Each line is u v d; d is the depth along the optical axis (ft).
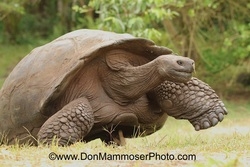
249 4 59.98
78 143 26.04
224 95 67.00
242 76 71.00
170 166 22.25
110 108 28.22
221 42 63.26
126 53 28.71
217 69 64.44
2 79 77.00
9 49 95.09
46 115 28.19
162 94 28.81
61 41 29.55
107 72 28.40
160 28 64.54
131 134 29.91
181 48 62.03
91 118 27.66
